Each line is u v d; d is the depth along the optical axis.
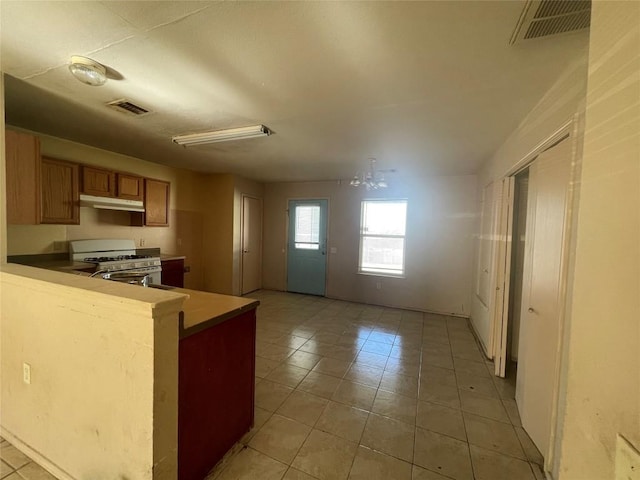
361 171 4.45
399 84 1.76
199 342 1.47
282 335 3.62
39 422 1.58
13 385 1.68
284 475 1.57
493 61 1.49
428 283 4.73
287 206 5.86
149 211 4.13
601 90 0.54
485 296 3.34
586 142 0.58
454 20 1.20
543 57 1.44
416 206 4.79
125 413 1.25
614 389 0.49
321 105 2.09
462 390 2.44
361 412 2.12
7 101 2.13
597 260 0.54
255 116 2.32
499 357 2.69
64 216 3.15
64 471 1.49
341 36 1.32
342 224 5.39
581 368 0.57
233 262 5.21
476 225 4.22
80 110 2.28
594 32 0.56
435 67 1.56
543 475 1.59
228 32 1.31
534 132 1.98
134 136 2.97
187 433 1.42
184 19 1.23
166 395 1.23
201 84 1.81
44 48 1.47
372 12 1.16
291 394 2.34
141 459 1.22
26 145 2.08
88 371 1.35
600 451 0.52
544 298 1.72
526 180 2.85
